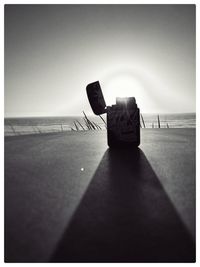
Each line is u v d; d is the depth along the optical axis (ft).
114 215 0.26
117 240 0.21
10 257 0.19
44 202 0.30
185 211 0.26
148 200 0.29
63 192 0.33
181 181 0.36
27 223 0.24
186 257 0.19
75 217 0.25
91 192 0.33
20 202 0.30
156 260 0.18
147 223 0.24
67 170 0.44
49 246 0.20
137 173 0.41
